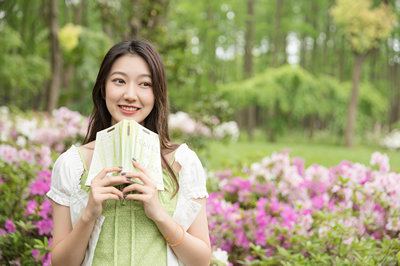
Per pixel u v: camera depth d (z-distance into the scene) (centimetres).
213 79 2373
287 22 2317
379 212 258
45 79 1666
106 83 138
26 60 1502
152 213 119
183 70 499
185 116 522
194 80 520
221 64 2783
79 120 456
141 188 117
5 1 890
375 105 2019
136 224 126
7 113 546
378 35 1589
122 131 122
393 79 2597
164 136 144
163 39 477
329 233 222
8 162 294
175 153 138
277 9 2242
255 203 289
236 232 247
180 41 488
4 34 1414
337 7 1593
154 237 127
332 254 231
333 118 2025
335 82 2080
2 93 1845
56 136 446
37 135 446
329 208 262
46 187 247
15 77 1515
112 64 136
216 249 233
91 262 124
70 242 119
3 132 455
